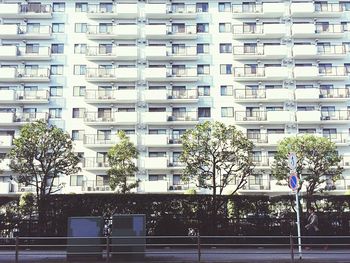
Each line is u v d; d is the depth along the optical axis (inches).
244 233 799.7
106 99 1752.0
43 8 1856.5
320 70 1792.6
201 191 1614.2
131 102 1768.0
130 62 1817.2
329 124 1747.0
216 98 1796.3
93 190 1670.8
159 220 789.9
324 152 1190.9
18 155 1004.6
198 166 1016.9
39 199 784.9
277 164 1216.8
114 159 1395.2
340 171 1232.2
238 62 1825.8
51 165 1051.3
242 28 1841.8
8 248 738.8
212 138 1023.6
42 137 1023.6
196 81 1811.0
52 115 1772.9
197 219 798.5
